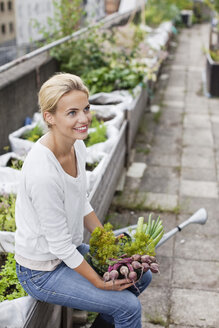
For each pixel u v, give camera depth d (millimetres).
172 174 5090
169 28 12328
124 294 1967
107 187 3871
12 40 5211
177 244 3771
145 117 6922
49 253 1943
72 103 1777
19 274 2018
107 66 6070
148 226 2379
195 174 5102
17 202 1931
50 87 1777
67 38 5922
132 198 4508
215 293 3193
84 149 2039
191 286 3264
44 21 6562
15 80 4328
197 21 19016
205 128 6555
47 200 1789
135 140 5996
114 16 8828
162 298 3137
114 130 4277
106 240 2035
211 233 3945
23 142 3988
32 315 1995
